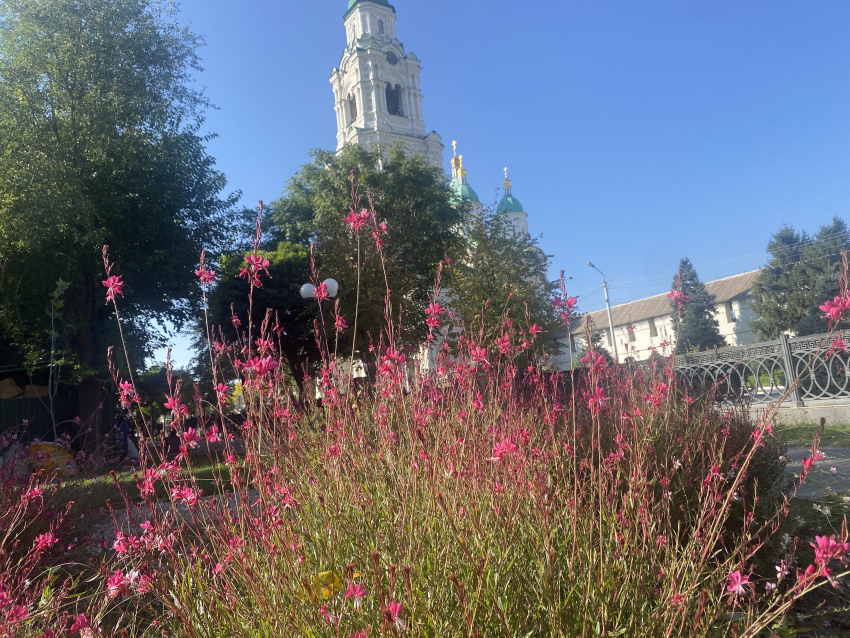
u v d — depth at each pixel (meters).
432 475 2.13
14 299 13.84
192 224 17.81
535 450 2.36
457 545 1.90
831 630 2.39
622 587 1.81
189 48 16.48
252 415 2.42
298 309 20.11
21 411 14.35
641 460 2.53
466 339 3.61
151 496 2.07
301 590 1.76
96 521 3.91
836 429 6.91
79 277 14.48
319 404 4.02
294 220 27.03
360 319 17.23
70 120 14.46
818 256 33.25
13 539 3.05
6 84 13.59
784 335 8.02
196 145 17.41
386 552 1.89
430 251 24.56
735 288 44.97
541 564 1.81
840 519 3.37
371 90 45.31
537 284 14.12
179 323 17.88
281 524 2.05
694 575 1.93
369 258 16.75
